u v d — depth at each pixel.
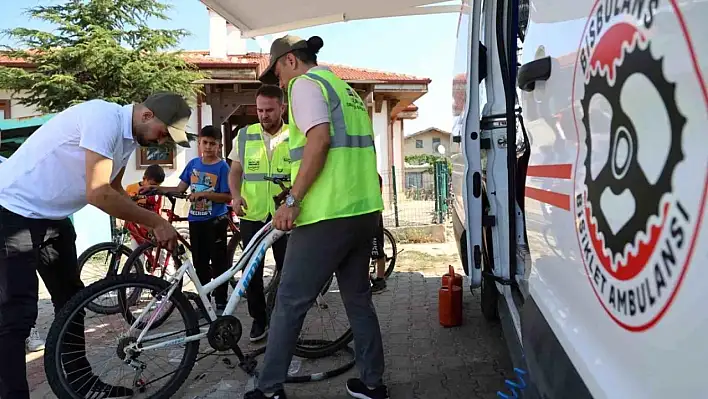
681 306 0.87
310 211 2.74
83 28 13.58
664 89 0.93
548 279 1.64
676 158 0.89
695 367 0.83
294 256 2.82
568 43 1.44
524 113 1.95
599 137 1.22
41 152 2.76
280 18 6.33
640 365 1.01
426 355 3.94
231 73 13.89
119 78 13.27
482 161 3.35
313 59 3.04
